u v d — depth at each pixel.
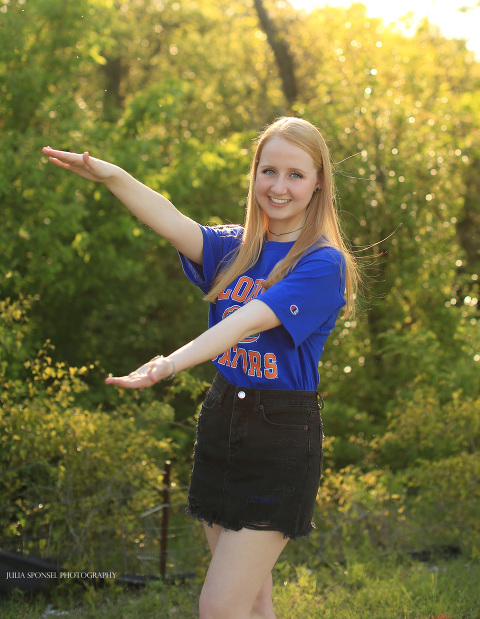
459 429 5.49
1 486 4.50
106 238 8.27
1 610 3.82
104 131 8.84
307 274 2.17
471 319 8.57
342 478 5.13
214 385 2.43
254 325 2.05
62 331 9.05
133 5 15.43
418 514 5.16
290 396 2.30
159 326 10.45
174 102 8.86
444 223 8.95
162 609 3.88
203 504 2.40
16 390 4.73
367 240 8.49
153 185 8.48
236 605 2.25
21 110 8.20
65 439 4.42
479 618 3.76
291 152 2.29
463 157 9.38
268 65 14.52
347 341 8.18
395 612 3.78
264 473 2.28
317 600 3.95
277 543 2.31
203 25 15.45
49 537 4.32
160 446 4.95
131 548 4.60
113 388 8.62
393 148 8.59
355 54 9.01
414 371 7.73
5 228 7.36
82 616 3.80
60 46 8.25
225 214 9.90
